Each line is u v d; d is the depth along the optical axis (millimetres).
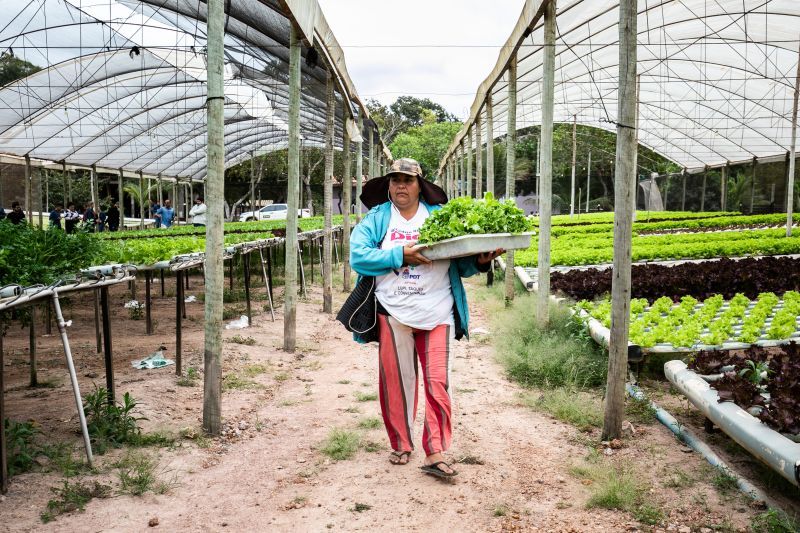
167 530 3529
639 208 50500
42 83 17828
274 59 16625
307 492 4062
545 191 7953
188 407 5598
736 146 31172
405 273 4363
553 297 9492
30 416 5133
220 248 4992
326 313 10773
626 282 4836
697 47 19000
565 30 14016
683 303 8969
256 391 6164
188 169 40125
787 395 4309
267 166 47438
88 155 28016
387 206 4660
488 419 5434
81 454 4410
